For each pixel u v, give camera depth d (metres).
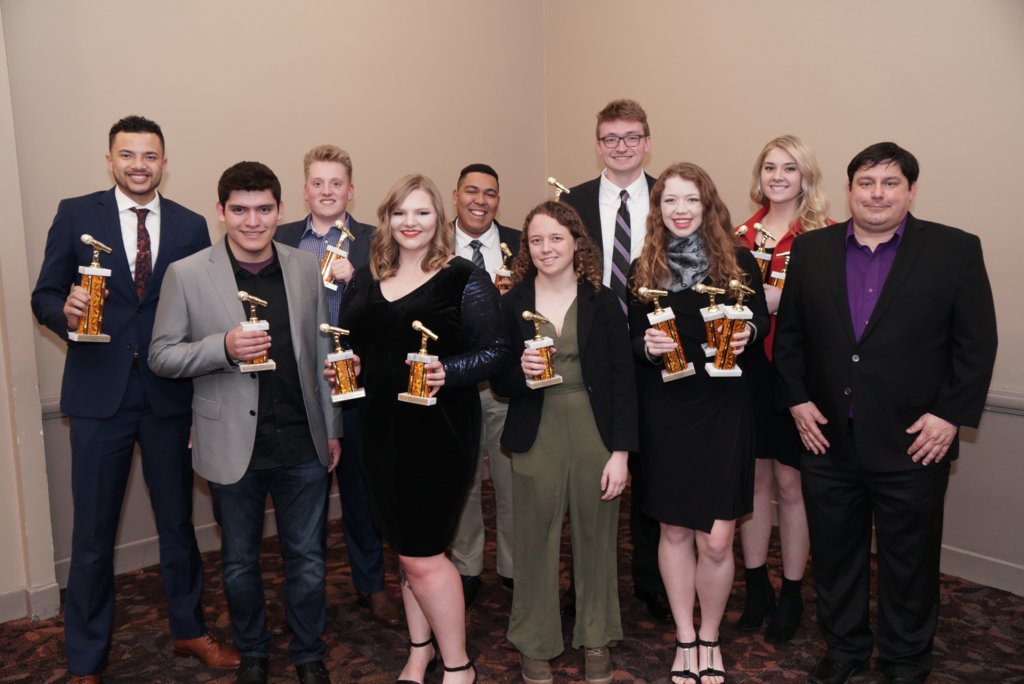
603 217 2.93
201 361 2.15
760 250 2.67
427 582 2.23
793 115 3.62
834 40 3.44
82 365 2.41
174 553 2.54
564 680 2.50
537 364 2.22
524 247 2.47
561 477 2.36
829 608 2.45
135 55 3.31
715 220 2.34
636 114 2.80
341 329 2.16
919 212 3.26
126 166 2.37
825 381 2.33
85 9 3.18
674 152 4.13
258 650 2.43
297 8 3.73
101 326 2.29
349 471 2.83
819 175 2.74
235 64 3.57
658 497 2.38
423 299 2.14
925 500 2.25
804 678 2.49
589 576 2.43
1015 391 3.06
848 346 2.29
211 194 3.57
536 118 4.70
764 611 2.80
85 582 2.41
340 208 2.86
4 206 2.82
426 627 2.42
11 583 2.98
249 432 2.25
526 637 2.45
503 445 2.42
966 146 3.09
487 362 2.13
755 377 2.71
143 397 2.44
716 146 3.94
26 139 3.10
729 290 2.28
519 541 2.44
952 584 3.18
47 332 3.21
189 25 3.44
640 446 2.45
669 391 2.37
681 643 2.43
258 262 2.32
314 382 2.36
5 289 2.84
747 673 2.52
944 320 2.22
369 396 2.19
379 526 2.24
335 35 3.85
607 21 4.34
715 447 2.31
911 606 2.32
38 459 2.95
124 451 2.44
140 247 2.44
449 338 2.15
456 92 4.32
